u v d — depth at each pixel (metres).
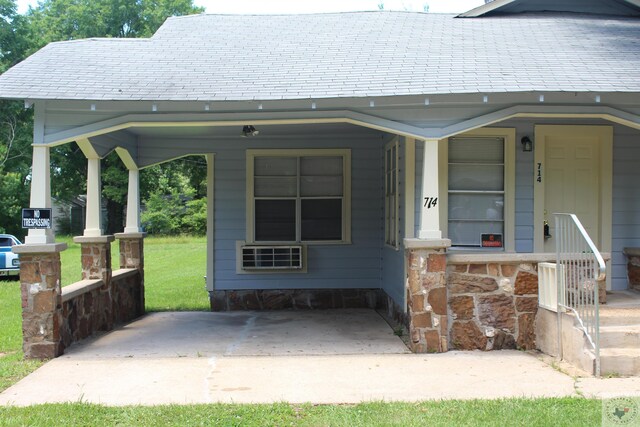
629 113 7.26
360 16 10.62
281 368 6.74
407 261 7.75
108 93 7.17
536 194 8.58
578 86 6.94
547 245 8.68
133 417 5.14
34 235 7.25
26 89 7.16
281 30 9.95
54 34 33.16
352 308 11.28
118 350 7.83
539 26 9.55
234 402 5.52
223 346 8.12
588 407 5.23
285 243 11.23
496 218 8.61
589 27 9.45
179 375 6.49
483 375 6.34
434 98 7.07
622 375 6.21
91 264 9.19
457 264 7.42
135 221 11.04
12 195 29.31
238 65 8.19
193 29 10.05
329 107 7.27
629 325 6.79
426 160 7.29
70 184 34.41
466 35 9.21
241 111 7.38
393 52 8.45
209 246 11.34
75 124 7.38
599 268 6.04
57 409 5.33
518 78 7.23
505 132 8.53
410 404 5.40
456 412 5.16
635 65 7.68
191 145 11.17
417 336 7.34
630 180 8.70
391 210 9.90
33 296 7.25
